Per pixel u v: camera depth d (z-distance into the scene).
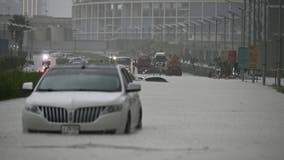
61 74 32.53
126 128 30.56
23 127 29.84
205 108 52.16
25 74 70.25
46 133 29.47
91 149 25.23
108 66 33.31
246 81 122.94
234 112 48.34
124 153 24.39
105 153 24.28
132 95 32.50
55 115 29.16
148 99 63.12
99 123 29.05
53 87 31.66
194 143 28.22
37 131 29.55
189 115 45.09
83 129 29.02
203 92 77.31
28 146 25.92
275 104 58.12
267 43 112.56
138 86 32.31
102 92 30.80
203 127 36.31
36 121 29.22
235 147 27.14
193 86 92.75
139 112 34.25
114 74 32.44
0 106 51.78
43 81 32.16
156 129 34.53
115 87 31.53
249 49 119.31
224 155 24.59
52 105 29.20
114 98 29.75
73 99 29.30
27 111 29.50
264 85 101.50
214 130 34.62
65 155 23.69
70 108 29.03
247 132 33.75
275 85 98.94
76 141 27.34
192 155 24.36
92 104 29.19
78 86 31.62
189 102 59.38
